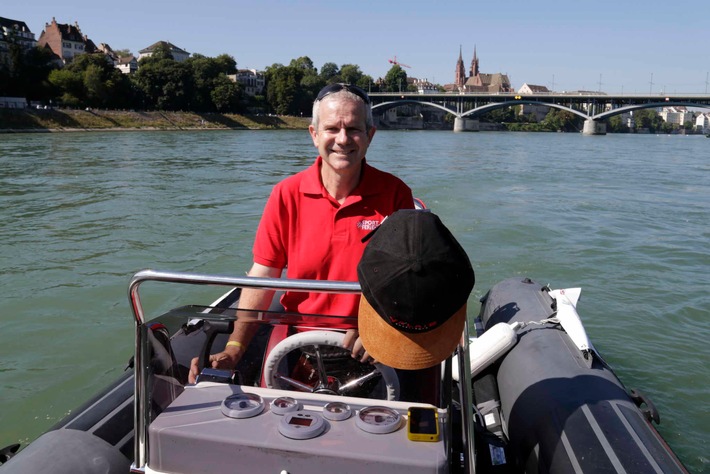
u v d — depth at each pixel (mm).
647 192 14266
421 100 102312
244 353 1804
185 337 1801
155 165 20469
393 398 1739
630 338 4594
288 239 2102
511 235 8164
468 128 113438
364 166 2088
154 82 78688
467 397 1590
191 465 1597
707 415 3525
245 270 6340
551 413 2277
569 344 2807
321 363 1789
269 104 96875
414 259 1381
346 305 2014
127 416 2199
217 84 84875
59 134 51281
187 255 6938
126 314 5012
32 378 3904
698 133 192000
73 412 2229
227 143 38500
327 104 1962
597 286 5883
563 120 135125
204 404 1699
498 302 3764
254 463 1546
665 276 6270
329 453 1491
